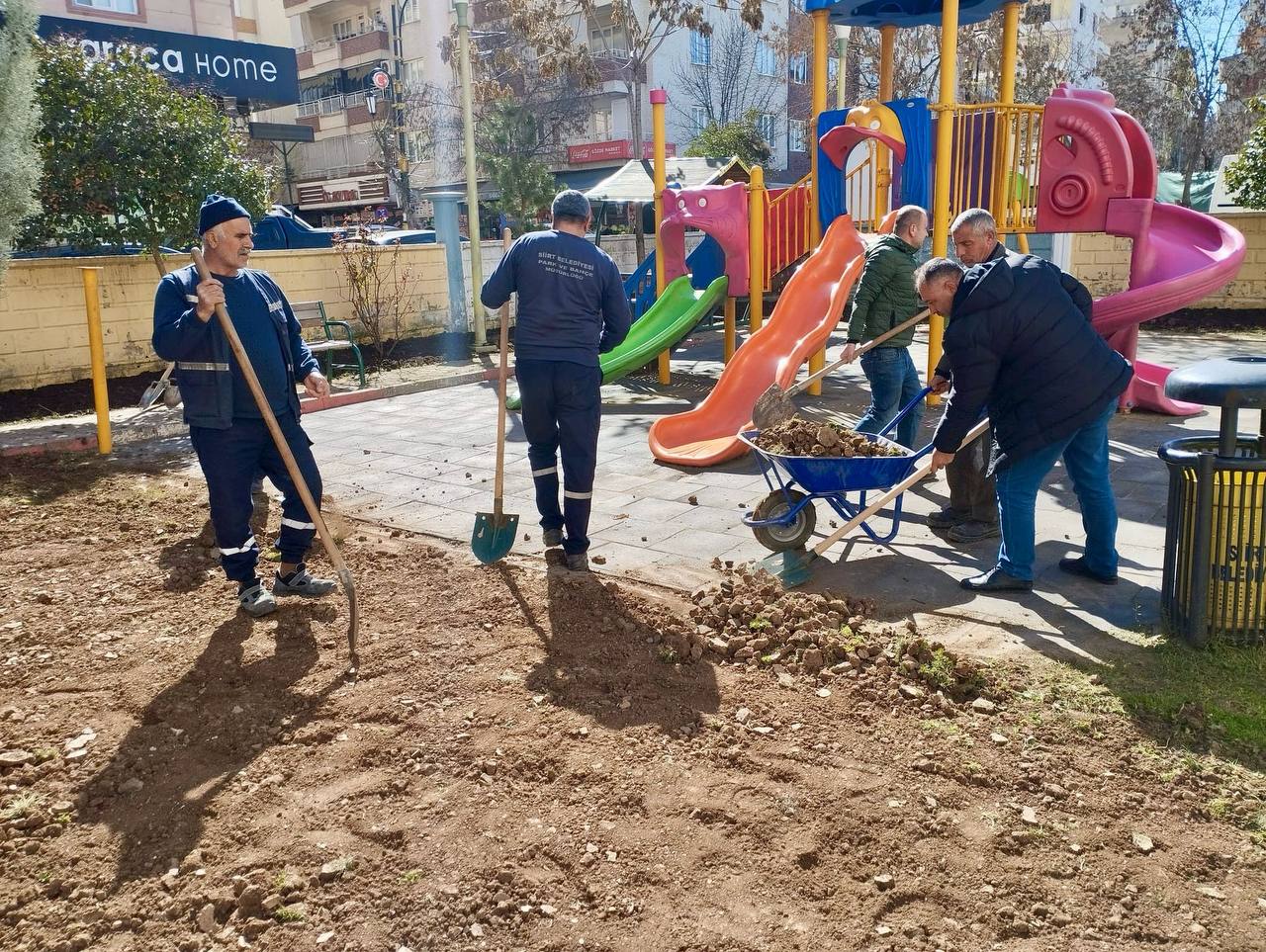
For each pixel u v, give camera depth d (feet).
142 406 33.24
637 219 61.87
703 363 44.09
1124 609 14.39
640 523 19.47
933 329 30.19
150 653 13.80
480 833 9.37
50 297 37.17
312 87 157.89
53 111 35.55
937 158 29.40
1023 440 14.26
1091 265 58.29
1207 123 97.40
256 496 22.61
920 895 8.39
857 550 17.69
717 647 13.25
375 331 46.19
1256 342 46.44
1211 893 8.38
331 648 13.92
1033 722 11.22
